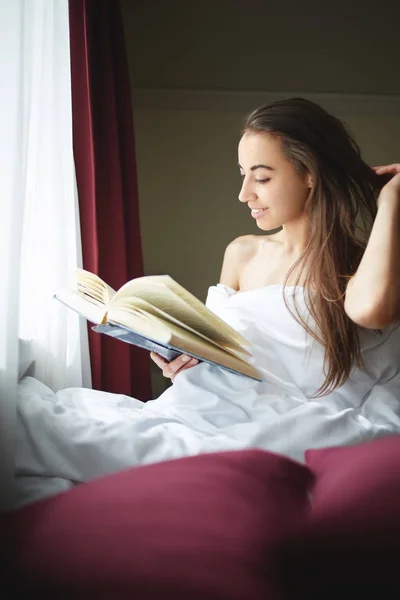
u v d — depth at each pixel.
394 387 1.32
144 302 1.14
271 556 0.58
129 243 2.51
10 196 1.27
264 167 1.34
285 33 4.14
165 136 4.29
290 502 0.66
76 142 1.95
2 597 0.53
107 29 2.21
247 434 1.08
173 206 4.32
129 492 0.62
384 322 1.19
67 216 1.71
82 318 1.74
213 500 0.62
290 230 1.46
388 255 1.20
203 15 4.08
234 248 1.61
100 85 2.20
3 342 1.17
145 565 0.54
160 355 1.34
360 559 0.60
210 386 1.23
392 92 4.31
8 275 1.22
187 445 1.03
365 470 0.68
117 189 2.22
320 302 1.29
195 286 4.35
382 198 1.26
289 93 4.27
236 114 4.30
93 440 1.03
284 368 1.30
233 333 1.15
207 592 0.52
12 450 1.05
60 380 1.64
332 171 1.33
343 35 4.17
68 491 0.66
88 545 0.56
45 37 1.67
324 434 1.08
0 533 0.60
